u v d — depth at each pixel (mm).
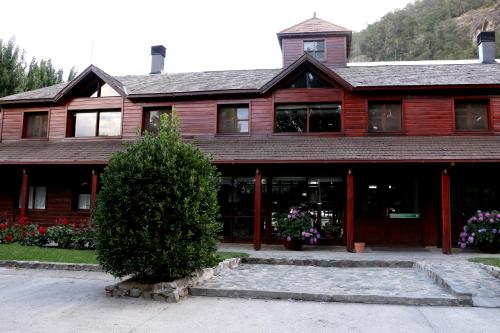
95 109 15609
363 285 7129
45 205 15555
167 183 6426
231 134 14258
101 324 4934
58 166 13484
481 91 13180
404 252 11438
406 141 12758
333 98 13828
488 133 12953
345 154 11773
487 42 16453
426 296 6086
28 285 7152
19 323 4949
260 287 6809
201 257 6625
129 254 6281
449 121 13227
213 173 7516
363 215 13391
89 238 10945
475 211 12977
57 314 5348
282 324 4996
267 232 13734
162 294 6145
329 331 4738
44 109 16016
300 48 16625
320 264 9648
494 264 8633
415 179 13297
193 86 15234
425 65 15922
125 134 15133
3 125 16281
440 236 12922
